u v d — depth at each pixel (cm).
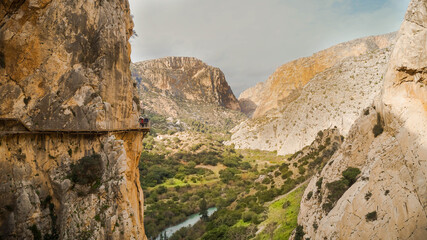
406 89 2219
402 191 2081
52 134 2311
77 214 2208
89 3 2636
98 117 2503
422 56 2030
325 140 7762
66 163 2342
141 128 3102
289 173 7356
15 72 2205
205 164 14400
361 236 2273
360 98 11675
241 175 11981
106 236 2191
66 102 2419
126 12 3375
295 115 15588
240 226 5528
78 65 2530
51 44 2375
